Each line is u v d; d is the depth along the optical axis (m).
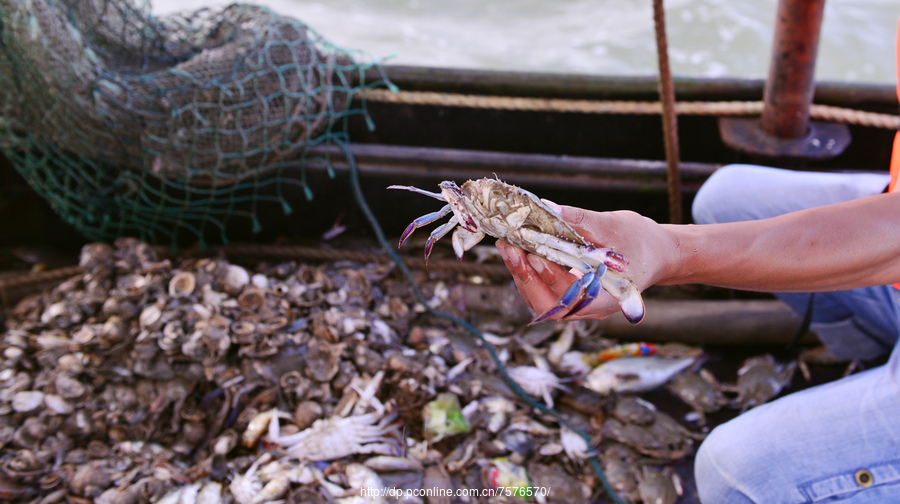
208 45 2.63
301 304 2.40
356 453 2.06
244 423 2.09
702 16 7.15
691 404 2.38
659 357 2.50
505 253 1.13
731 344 2.58
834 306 2.00
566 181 2.68
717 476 1.54
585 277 1.02
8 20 2.07
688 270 1.19
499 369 2.38
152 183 2.84
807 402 1.48
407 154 2.73
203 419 2.10
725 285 1.24
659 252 1.14
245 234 3.04
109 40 2.55
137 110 2.19
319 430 2.06
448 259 2.88
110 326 2.16
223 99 2.23
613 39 6.97
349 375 2.20
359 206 3.00
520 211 1.05
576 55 6.72
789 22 2.33
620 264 1.02
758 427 1.51
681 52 6.73
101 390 2.13
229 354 2.20
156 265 2.38
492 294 2.66
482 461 2.09
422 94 2.82
